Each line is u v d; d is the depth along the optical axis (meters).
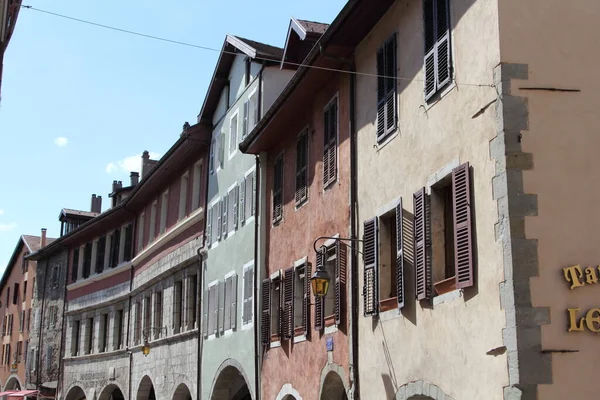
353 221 16.06
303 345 18.69
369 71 15.82
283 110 20.06
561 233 10.26
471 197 11.26
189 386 28.00
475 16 11.55
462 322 11.34
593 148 10.61
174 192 32.22
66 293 45.94
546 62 10.80
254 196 23.36
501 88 10.67
